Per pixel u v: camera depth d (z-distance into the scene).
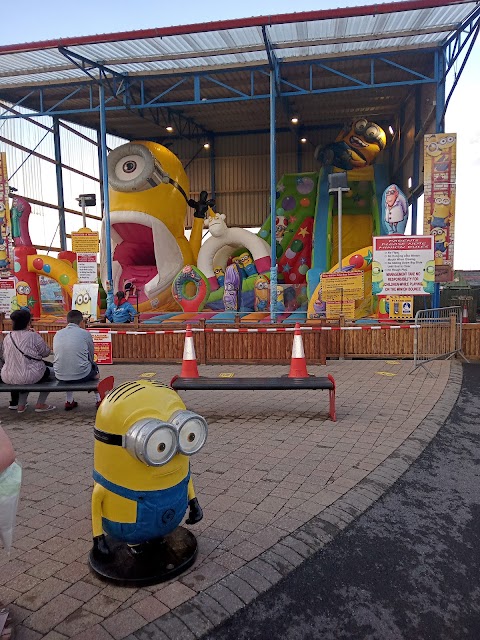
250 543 2.96
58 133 22.53
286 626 2.32
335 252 19.88
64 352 5.95
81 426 5.66
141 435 2.41
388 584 2.64
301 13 10.75
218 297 17.42
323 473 4.06
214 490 3.74
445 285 17.75
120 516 2.57
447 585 2.63
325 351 9.17
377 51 13.57
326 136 24.94
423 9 10.80
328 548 2.98
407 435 5.05
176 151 26.62
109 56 13.48
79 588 2.56
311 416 5.85
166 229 16.91
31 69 14.77
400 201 12.57
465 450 4.72
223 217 17.91
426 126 15.92
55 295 20.56
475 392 7.03
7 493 2.10
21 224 15.09
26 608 2.41
